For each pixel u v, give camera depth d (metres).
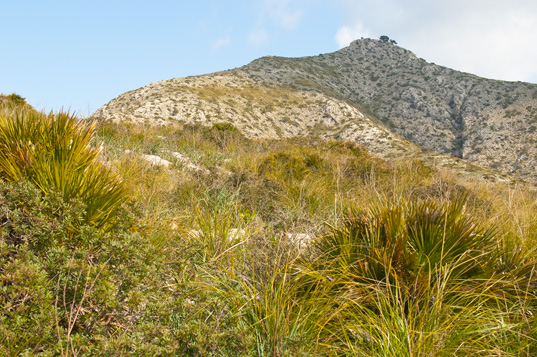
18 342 2.12
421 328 2.69
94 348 2.13
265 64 166.88
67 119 4.09
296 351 2.45
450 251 3.46
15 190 2.83
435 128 144.75
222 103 118.06
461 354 2.67
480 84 159.75
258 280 3.29
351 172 9.02
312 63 186.12
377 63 192.12
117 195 3.61
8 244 2.80
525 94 147.50
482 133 133.00
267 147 13.70
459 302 3.12
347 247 3.54
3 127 3.93
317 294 3.20
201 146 12.88
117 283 2.64
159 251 3.03
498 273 3.48
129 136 11.21
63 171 3.55
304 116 123.62
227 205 5.67
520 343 2.76
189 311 2.76
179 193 5.99
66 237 2.88
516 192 6.91
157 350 2.15
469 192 6.63
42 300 2.15
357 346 2.77
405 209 3.90
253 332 2.74
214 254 3.86
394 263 3.32
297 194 6.48
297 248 3.82
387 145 79.25
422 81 170.50
